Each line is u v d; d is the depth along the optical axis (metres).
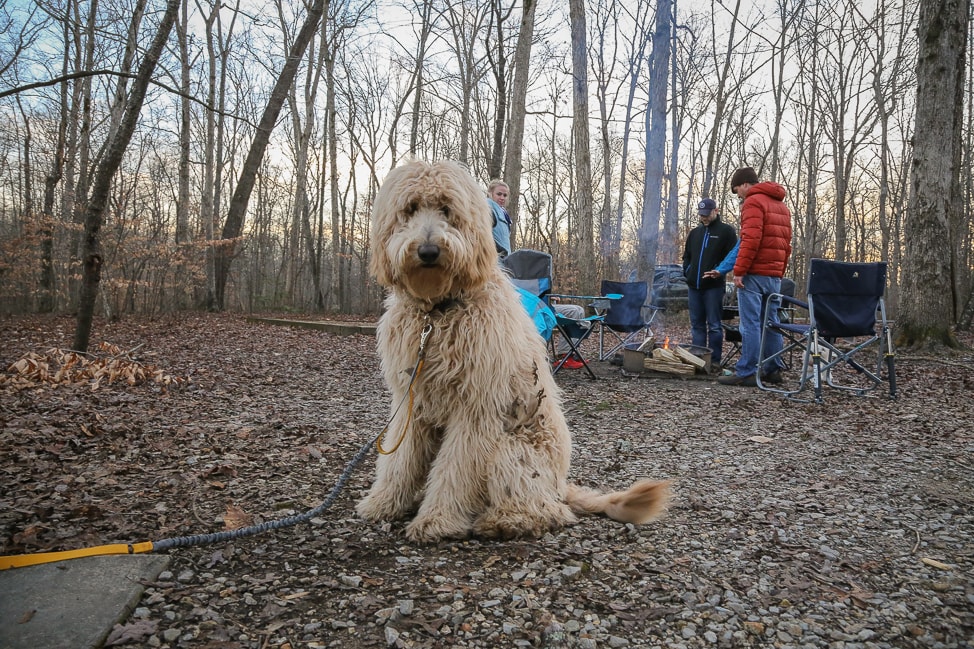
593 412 5.49
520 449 2.64
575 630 1.91
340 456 3.91
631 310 8.30
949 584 2.26
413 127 26.12
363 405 5.64
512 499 2.62
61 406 4.97
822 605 2.10
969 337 13.76
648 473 3.73
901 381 7.36
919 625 1.99
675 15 14.35
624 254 30.62
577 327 7.21
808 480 3.58
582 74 15.52
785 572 2.36
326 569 2.29
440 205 2.46
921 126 9.48
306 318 18.39
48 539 2.44
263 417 4.96
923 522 2.92
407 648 1.79
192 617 1.90
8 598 1.94
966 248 23.47
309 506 2.97
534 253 6.92
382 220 2.54
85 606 1.90
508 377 2.59
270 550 2.44
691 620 2.00
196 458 3.69
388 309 2.74
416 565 2.33
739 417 5.32
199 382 6.56
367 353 9.91
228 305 32.28
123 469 3.41
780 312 8.02
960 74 9.38
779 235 6.86
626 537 2.67
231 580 2.17
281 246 39.25
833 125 26.14
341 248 30.28
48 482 3.16
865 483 3.53
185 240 18.72
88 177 17.22
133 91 6.82
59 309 21.34
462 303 2.54
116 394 5.66
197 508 2.89
